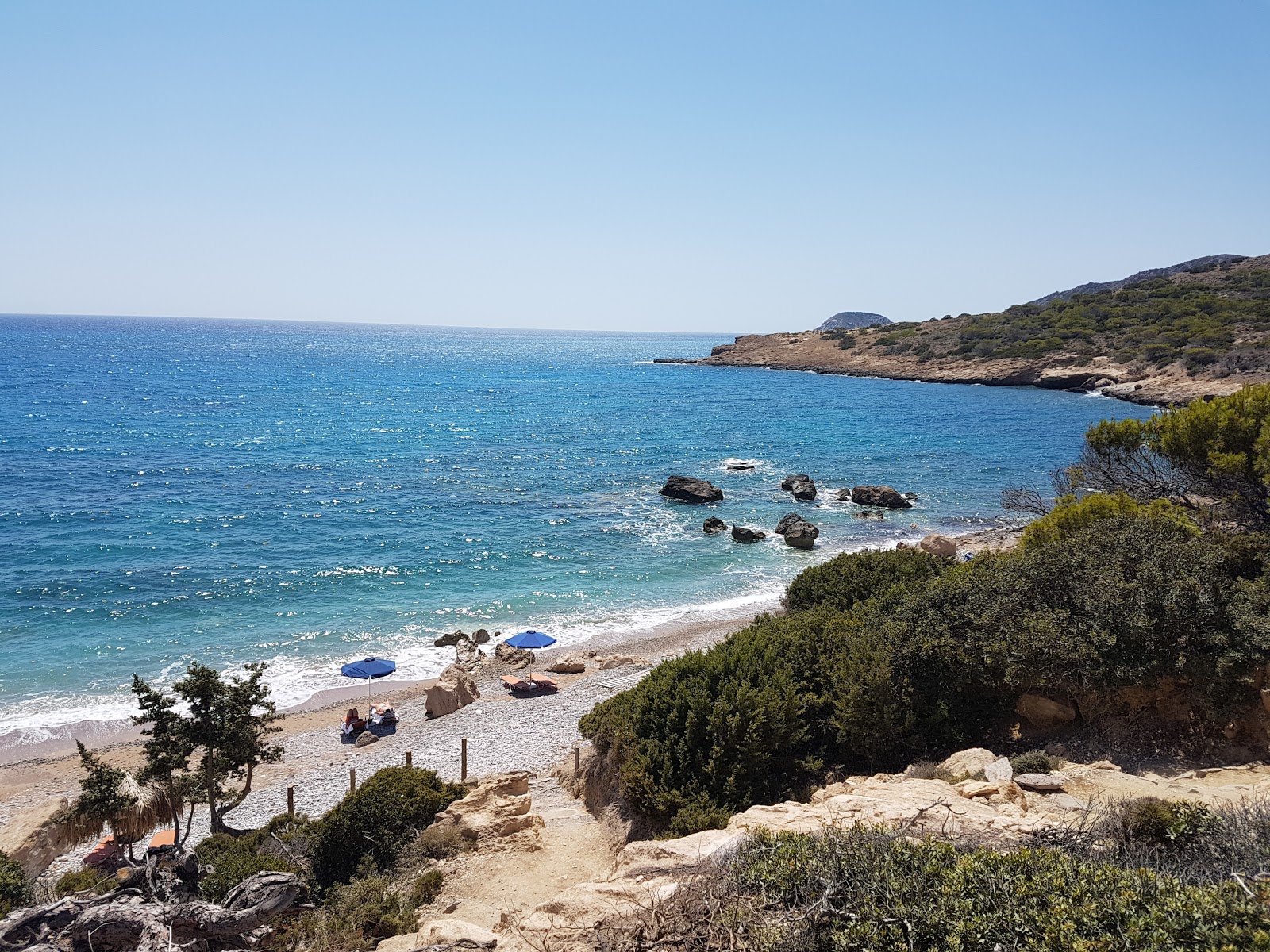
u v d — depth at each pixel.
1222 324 115.31
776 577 41.59
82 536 44.22
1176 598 14.45
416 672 30.61
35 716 26.05
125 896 7.82
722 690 15.52
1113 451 25.59
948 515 53.66
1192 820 8.09
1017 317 155.25
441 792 16.94
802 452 74.94
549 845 14.67
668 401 116.31
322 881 13.80
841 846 7.68
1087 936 5.91
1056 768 12.45
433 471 64.88
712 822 12.80
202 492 55.16
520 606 37.16
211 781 18.47
